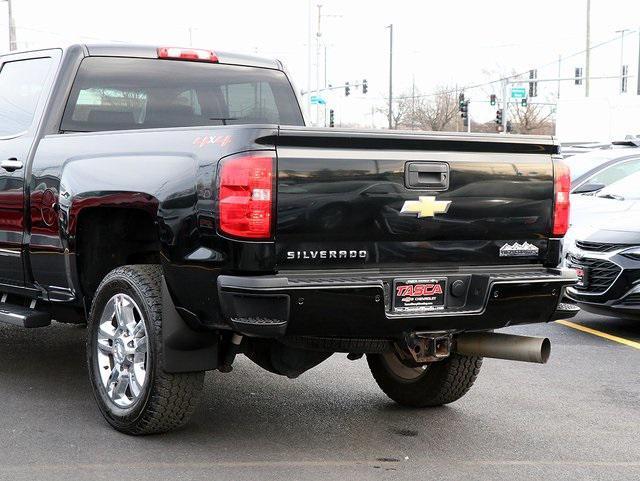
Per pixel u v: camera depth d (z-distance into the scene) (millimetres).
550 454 5184
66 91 6191
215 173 4629
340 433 5492
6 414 5699
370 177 4730
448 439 5426
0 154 6375
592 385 6852
